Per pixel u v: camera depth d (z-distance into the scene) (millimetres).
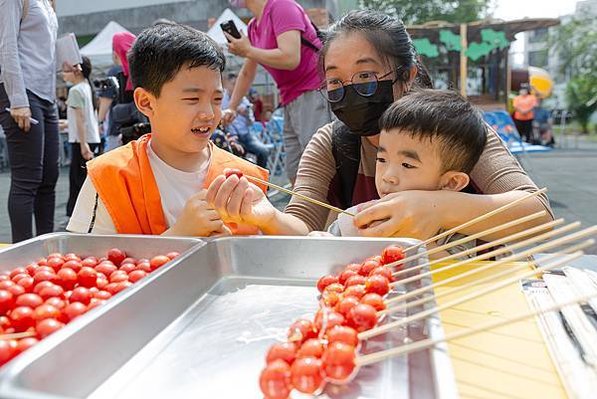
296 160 2795
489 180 1347
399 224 1044
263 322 785
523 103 10641
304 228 1273
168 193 1398
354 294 760
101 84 4309
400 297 733
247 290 920
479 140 1241
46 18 2703
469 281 902
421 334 681
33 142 2629
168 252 1028
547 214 1197
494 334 684
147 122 2742
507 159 1381
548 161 9242
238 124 5312
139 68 1343
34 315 705
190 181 1434
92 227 1340
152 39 1320
